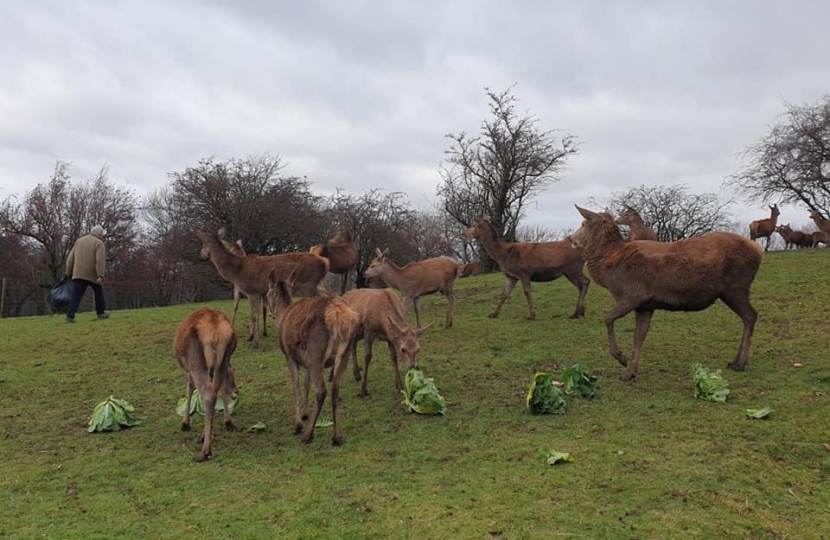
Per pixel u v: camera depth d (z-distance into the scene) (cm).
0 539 439
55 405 829
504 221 3462
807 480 518
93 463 609
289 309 679
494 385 844
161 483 549
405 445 632
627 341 1055
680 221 4109
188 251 3047
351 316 643
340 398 817
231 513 481
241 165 3238
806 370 831
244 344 1153
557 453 575
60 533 450
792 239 2691
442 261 1229
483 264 3312
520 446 615
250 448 640
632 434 635
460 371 914
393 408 766
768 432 621
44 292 3084
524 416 714
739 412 687
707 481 516
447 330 1210
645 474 533
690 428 644
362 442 645
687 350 985
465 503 486
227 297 3781
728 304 859
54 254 3544
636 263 841
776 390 759
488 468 560
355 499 500
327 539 434
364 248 3366
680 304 837
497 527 445
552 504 481
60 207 3616
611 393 786
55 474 580
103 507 499
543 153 3303
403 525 452
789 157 2972
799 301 1251
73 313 1538
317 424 711
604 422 679
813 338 993
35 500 518
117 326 1416
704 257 818
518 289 1694
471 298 1617
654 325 1163
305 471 567
